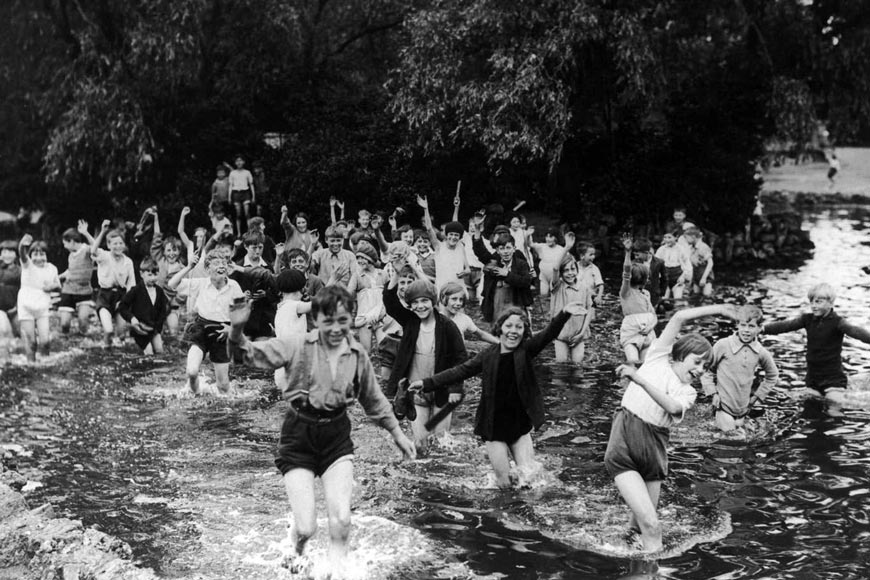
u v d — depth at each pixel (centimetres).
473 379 1139
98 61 2294
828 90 2578
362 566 614
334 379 578
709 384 908
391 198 2362
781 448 855
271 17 2462
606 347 1306
